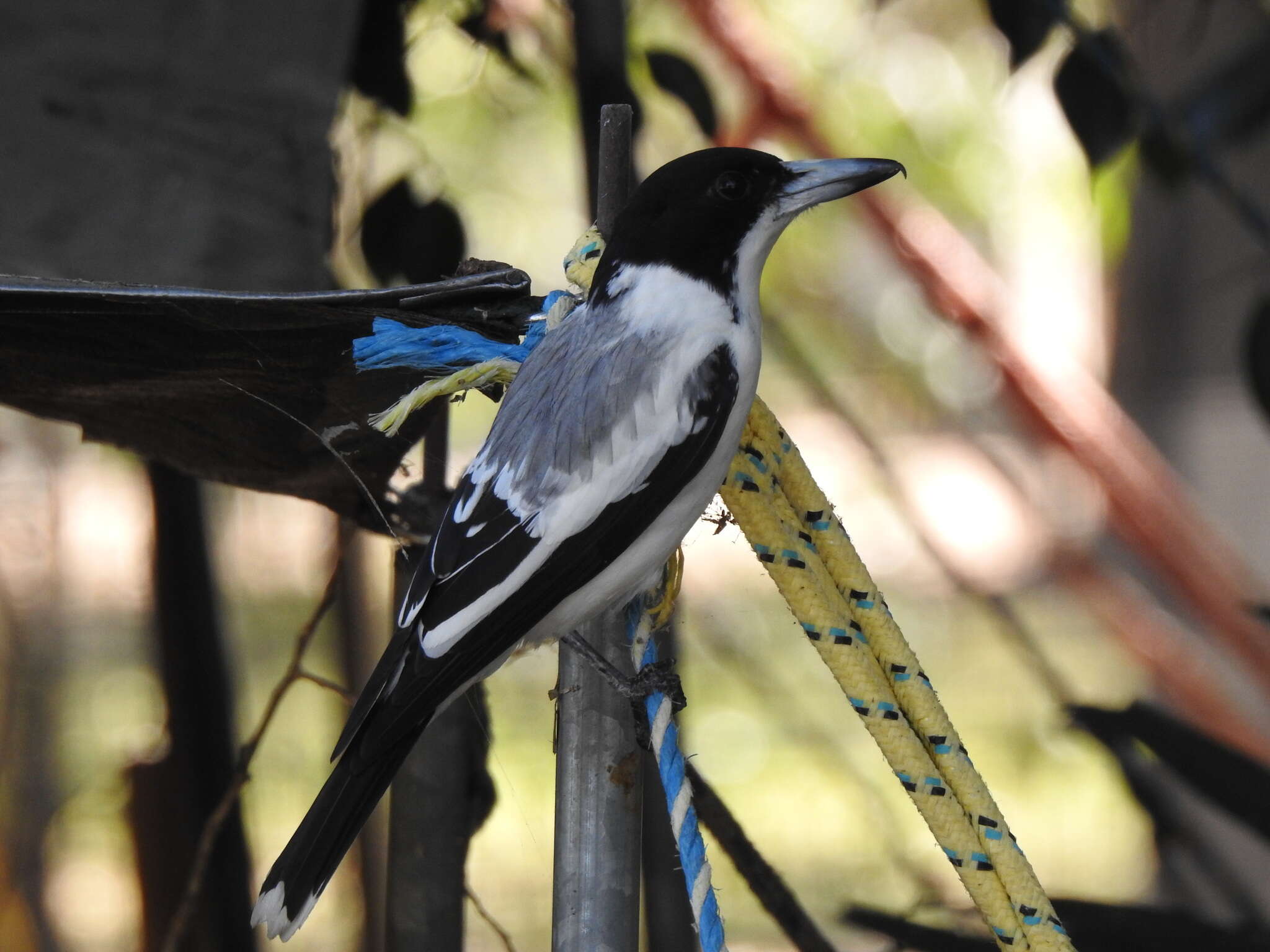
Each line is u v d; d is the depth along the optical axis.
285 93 5.97
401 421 4.35
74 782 12.26
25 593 11.84
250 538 9.70
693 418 4.64
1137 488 8.51
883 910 5.65
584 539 4.63
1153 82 8.44
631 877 4.32
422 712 4.44
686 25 9.36
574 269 4.92
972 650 16.33
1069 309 14.02
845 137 12.09
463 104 8.53
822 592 4.33
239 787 5.58
